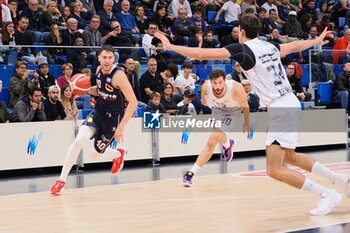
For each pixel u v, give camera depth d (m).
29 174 10.09
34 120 10.28
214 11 16.55
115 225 5.52
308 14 16.84
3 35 11.62
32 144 10.11
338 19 18.09
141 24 14.47
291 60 13.97
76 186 8.38
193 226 5.36
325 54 13.73
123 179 9.05
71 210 6.41
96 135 7.56
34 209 6.53
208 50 5.24
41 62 11.09
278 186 7.71
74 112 10.69
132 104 7.14
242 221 5.54
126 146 10.80
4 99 10.94
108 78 7.23
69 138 10.40
